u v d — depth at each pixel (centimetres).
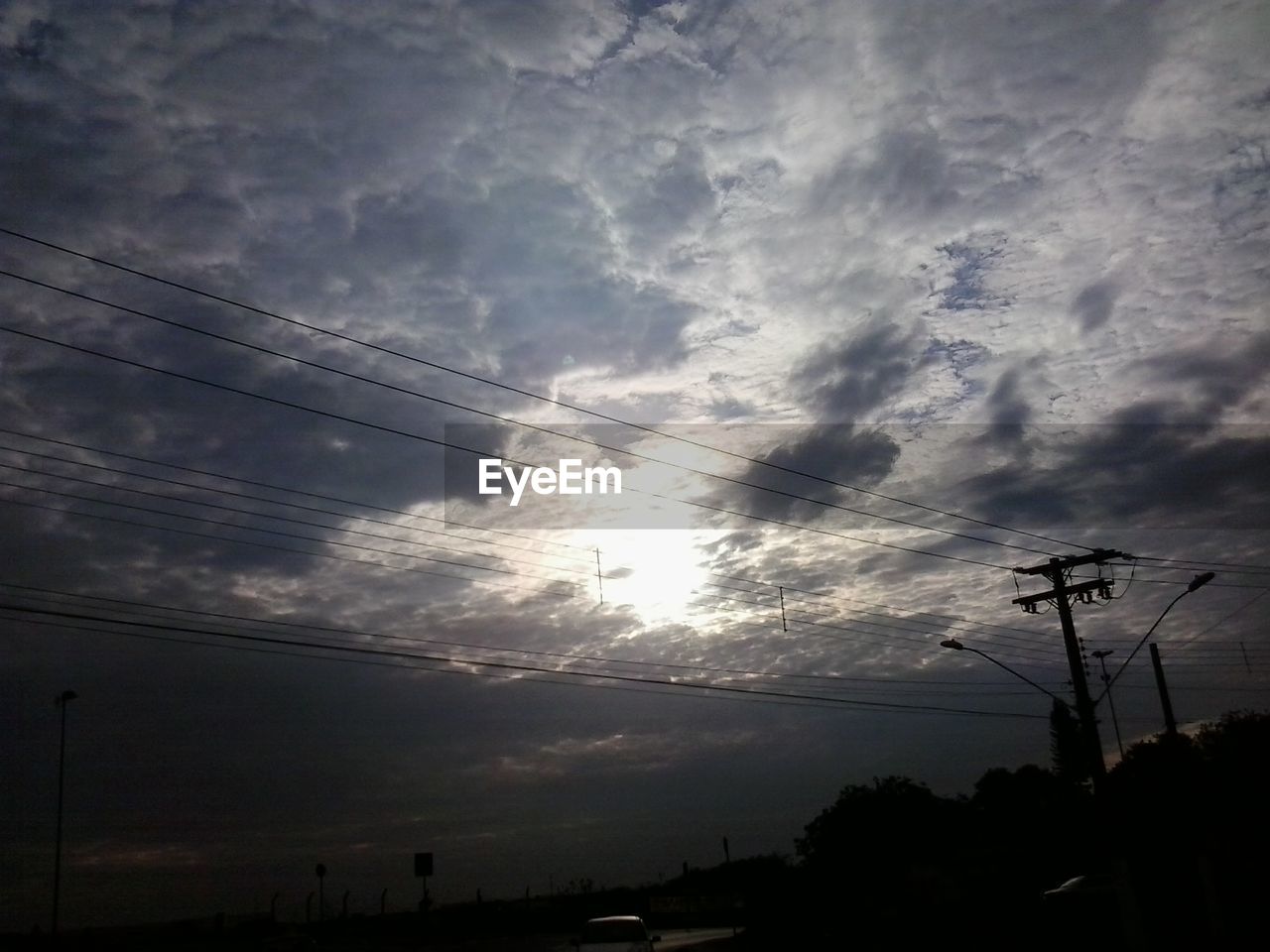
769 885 4684
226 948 4653
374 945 4797
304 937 4497
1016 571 3316
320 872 6238
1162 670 4594
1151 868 2623
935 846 5488
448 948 4356
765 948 4056
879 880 4466
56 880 3772
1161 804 4544
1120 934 2581
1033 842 4866
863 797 6312
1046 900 2889
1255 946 2356
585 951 2678
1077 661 3156
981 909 3912
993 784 7869
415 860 3575
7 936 5341
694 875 7875
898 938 3703
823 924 4241
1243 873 2611
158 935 6128
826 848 6109
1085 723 3080
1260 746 4709
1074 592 3231
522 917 6488
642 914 6397
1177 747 4509
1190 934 2500
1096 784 3016
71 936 5569
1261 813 3594
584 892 7750
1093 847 4322
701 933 5475
